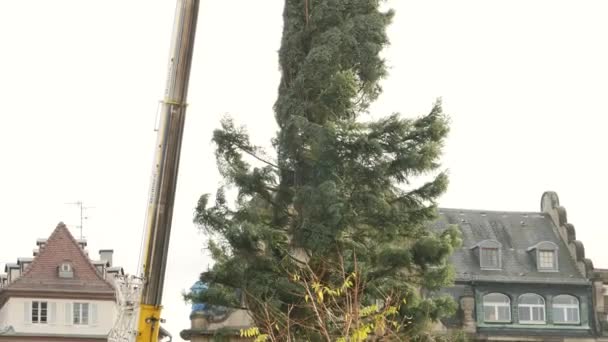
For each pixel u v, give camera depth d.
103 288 87.00
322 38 45.00
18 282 86.75
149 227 29.31
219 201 44.28
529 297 72.50
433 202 44.66
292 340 36.19
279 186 44.56
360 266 41.50
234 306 43.66
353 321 29.30
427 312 43.09
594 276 73.00
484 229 75.56
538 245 73.75
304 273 40.12
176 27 30.28
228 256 43.66
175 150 29.81
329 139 42.81
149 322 28.77
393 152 43.88
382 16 45.31
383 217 43.66
